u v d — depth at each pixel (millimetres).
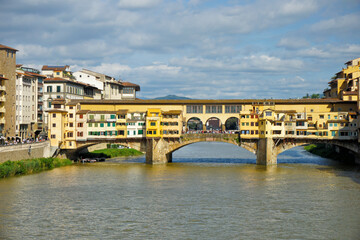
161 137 141250
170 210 77000
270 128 135250
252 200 84125
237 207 78938
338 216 73250
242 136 139500
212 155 176500
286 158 159125
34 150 123750
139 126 141625
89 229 66750
